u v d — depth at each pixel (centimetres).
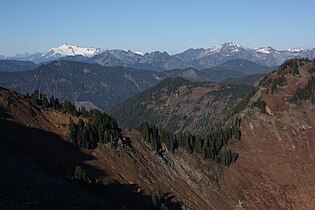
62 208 6169
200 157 14350
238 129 16600
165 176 12312
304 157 16175
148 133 13175
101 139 11700
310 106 18138
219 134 15988
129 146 12425
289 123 17388
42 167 8475
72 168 9894
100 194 8900
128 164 11562
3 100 11200
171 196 11431
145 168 11906
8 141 9262
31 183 6962
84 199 7281
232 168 14750
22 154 8912
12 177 6912
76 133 11281
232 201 13288
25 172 7562
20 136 10025
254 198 13838
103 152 11444
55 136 11106
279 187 14662
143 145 12962
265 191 14288
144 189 10862
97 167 10712
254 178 14712
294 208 14025
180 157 13762
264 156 15900
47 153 9925
